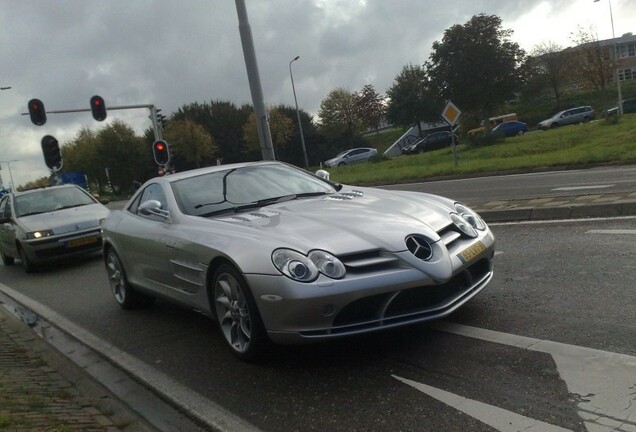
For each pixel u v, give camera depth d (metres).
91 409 3.70
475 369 3.64
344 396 3.54
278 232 4.05
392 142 76.25
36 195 11.77
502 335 4.12
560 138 30.69
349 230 4.01
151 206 5.13
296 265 3.68
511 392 3.28
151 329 5.66
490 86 50.84
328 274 3.65
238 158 75.50
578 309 4.44
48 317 6.80
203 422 3.48
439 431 2.98
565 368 3.48
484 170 20.41
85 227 10.57
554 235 7.10
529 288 5.12
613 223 7.25
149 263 5.43
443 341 4.16
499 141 36.72
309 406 3.48
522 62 51.94
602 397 3.08
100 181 72.12
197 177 5.54
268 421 3.37
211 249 4.21
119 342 5.36
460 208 4.83
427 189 17.73
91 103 23.33
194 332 5.37
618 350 3.62
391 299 3.73
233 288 4.13
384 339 4.35
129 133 71.56
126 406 3.87
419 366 3.80
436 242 4.01
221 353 4.64
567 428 2.83
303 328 3.67
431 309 3.90
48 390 4.05
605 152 18.61
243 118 75.75
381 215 4.30
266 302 3.74
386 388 3.55
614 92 68.50
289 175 5.76
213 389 3.95
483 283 4.38
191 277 4.65
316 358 4.18
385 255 3.81
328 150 72.94
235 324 4.27
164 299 5.47
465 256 4.12
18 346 5.42
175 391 4.00
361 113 70.94
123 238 5.96
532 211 8.55
